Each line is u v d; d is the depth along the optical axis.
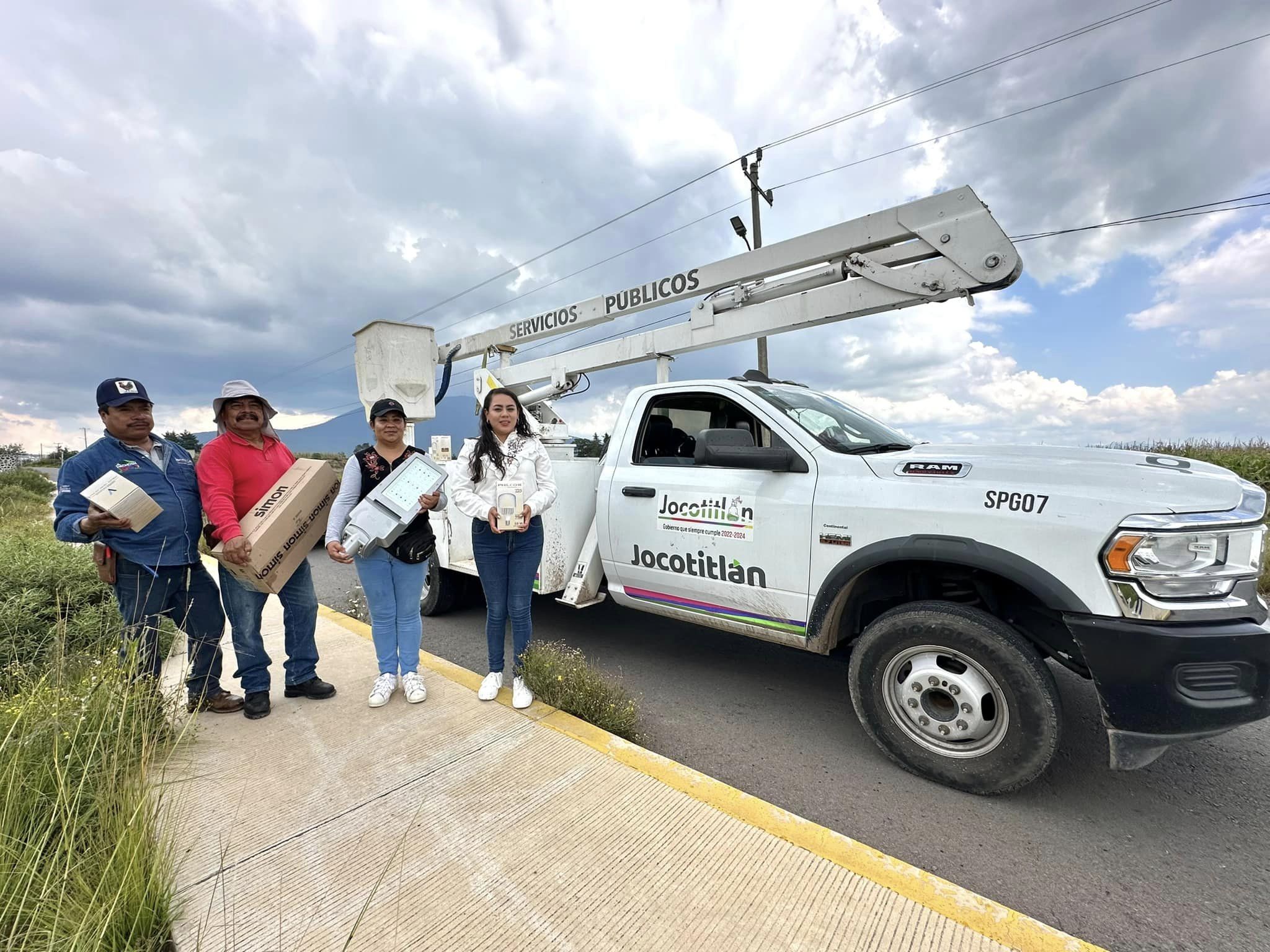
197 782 2.57
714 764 3.00
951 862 2.27
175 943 1.76
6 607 4.18
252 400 3.18
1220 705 2.22
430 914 1.86
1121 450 3.05
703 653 4.61
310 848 2.16
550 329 6.28
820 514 3.11
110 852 1.93
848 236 4.18
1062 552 2.45
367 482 3.36
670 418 4.23
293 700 3.47
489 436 3.28
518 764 2.71
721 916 1.85
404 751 2.85
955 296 3.88
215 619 3.29
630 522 3.99
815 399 4.03
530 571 3.40
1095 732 3.33
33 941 1.69
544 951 1.73
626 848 2.15
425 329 6.56
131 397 2.82
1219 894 2.11
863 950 1.73
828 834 2.23
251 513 3.17
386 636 3.38
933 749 2.76
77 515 2.73
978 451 3.09
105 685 2.66
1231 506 2.35
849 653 3.29
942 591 3.10
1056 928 1.92
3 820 1.95
